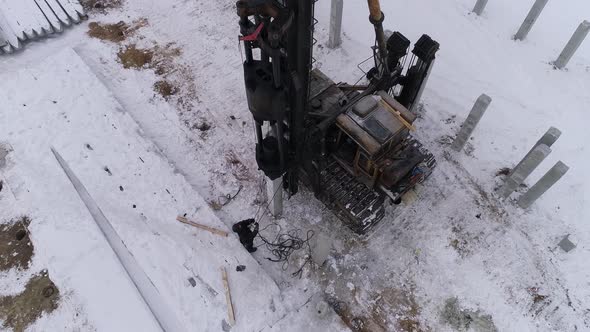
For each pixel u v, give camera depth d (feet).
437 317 32.30
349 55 45.44
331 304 32.76
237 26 48.93
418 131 41.06
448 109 42.37
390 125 29.68
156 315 31.99
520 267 34.22
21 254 35.12
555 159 39.37
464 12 48.78
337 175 34.55
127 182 37.65
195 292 32.48
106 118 41.34
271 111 24.62
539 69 44.68
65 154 39.09
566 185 37.99
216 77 45.16
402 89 36.70
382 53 31.32
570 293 33.17
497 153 39.88
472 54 45.65
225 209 37.11
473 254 34.86
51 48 47.11
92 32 48.49
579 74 44.47
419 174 34.09
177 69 45.70
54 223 35.68
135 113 42.68
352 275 33.96
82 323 31.86
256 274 33.19
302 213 36.70
